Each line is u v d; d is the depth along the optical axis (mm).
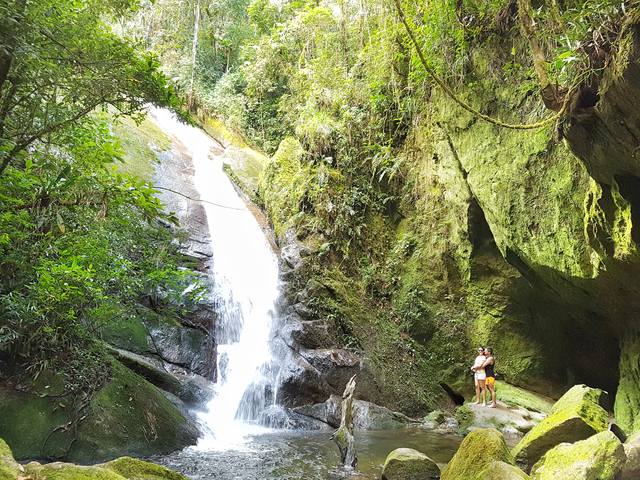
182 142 20703
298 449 8508
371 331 13664
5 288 7121
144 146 18203
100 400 7688
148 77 7219
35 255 7102
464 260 13625
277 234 16109
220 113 23047
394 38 13914
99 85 6988
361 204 15703
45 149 8398
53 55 6598
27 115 7461
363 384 12188
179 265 12695
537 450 7297
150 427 7961
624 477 5621
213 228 15469
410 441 9664
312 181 15883
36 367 7359
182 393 10055
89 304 8070
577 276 9281
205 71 24891
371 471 7309
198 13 23609
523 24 6793
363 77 15969
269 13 24016
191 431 8719
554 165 9336
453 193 13281
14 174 6938
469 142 11578
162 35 25000
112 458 7109
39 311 6996
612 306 9867
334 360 11992
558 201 9203
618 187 7012
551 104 6699
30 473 4367
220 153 21266
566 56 6176
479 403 11859
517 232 10328
